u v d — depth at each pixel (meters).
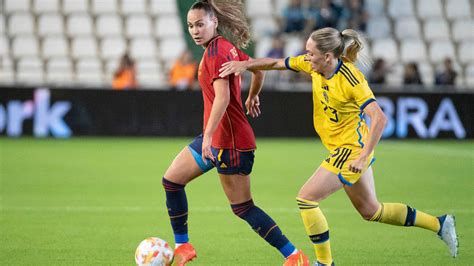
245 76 67.69
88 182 41.94
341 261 24.72
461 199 37.75
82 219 31.45
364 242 27.66
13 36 75.44
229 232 29.11
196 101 66.44
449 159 55.03
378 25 82.06
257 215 21.88
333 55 21.27
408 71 70.06
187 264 24.03
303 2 75.88
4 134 64.12
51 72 72.81
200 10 21.36
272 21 79.81
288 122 67.69
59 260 24.27
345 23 76.12
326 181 21.42
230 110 21.42
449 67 71.44
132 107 65.81
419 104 68.00
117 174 45.22
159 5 80.81
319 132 22.47
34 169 46.72
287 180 43.94
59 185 40.75
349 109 21.59
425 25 83.75
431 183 43.28
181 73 67.62
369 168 22.64
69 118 65.06
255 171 47.72
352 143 21.59
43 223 30.48
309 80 70.25
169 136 66.31
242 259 24.77
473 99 68.31
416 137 68.06
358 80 21.16
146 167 48.50
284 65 22.56
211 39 21.61
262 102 67.31
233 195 21.94
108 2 80.25
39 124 64.62
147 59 75.00
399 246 27.02
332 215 33.22
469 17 85.44
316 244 21.73
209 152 20.64
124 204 35.19
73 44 76.06
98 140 64.06
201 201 36.44
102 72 73.75
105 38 76.69
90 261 24.19
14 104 64.25
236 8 22.16
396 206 23.23
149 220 31.41
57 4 79.19
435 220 23.53
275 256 25.20
